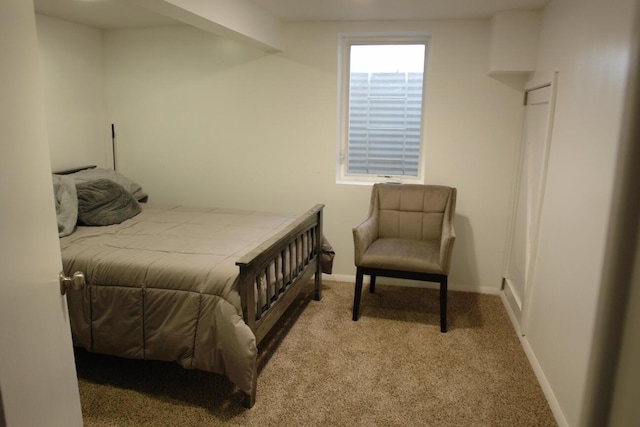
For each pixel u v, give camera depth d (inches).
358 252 122.3
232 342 83.0
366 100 152.8
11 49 37.5
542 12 119.0
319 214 134.1
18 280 38.0
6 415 35.7
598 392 68.9
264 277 97.8
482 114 138.9
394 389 94.9
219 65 153.9
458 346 112.7
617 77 66.7
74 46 150.4
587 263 74.4
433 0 116.1
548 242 97.3
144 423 84.2
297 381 97.3
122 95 163.6
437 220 135.1
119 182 147.4
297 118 151.9
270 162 156.8
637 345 57.5
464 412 87.9
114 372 100.0
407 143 153.4
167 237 111.9
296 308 134.1
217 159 160.7
